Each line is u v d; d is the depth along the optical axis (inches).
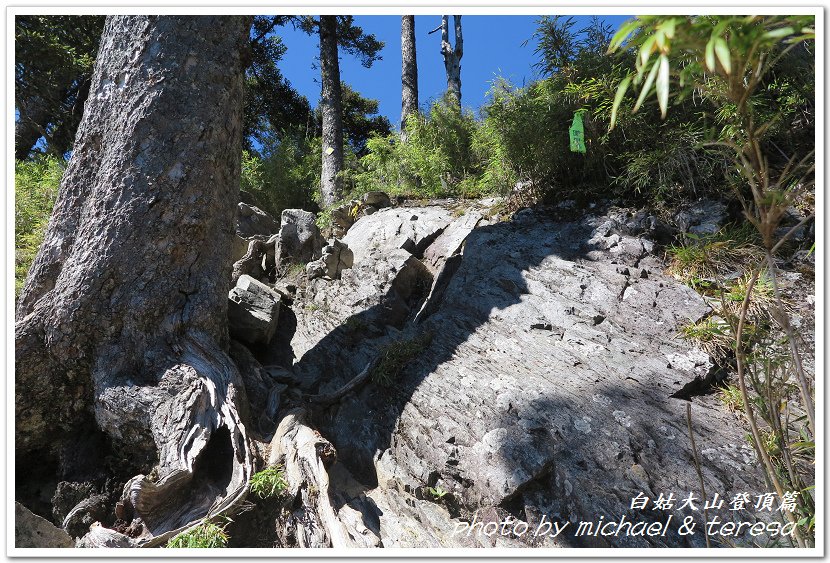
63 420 167.3
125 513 138.6
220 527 130.5
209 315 175.6
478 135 314.7
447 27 521.0
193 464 141.1
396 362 185.9
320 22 422.3
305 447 147.7
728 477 127.4
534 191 248.8
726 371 156.2
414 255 253.1
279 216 403.9
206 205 179.3
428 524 138.3
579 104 223.8
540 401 153.6
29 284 175.9
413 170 344.2
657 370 156.2
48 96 395.5
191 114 178.1
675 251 189.9
